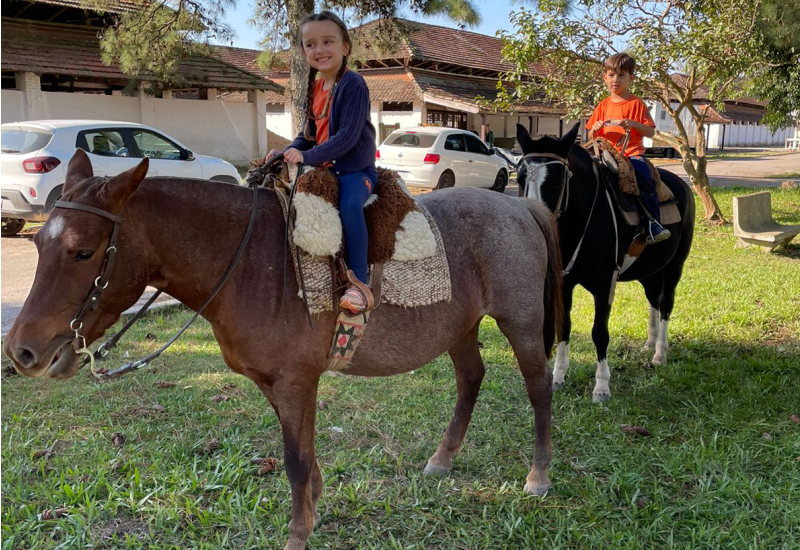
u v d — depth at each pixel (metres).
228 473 3.53
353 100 2.73
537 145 4.33
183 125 19.38
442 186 16.14
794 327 6.19
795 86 15.21
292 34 12.58
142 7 13.60
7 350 2.27
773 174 23.98
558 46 11.02
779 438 3.97
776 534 3.03
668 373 5.11
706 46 10.20
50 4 16.84
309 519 2.93
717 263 8.91
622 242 4.67
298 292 2.66
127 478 3.50
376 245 2.84
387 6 13.28
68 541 2.96
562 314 3.69
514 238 3.29
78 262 2.33
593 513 3.26
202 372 5.09
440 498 3.40
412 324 2.95
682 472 3.61
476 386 3.65
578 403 4.65
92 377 4.92
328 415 4.35
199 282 2.64
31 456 3.68
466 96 24.72
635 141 5.03
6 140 9.64
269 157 2.95
